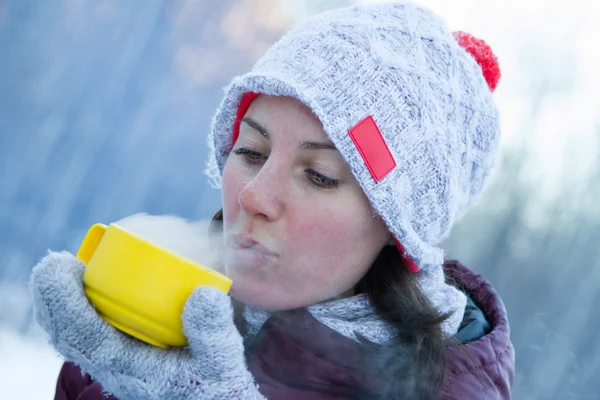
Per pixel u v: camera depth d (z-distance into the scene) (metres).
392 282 1.04
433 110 0.99
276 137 0.93
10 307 2.92
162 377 0.76
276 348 0.99
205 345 0.74
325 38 0.97
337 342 0.99
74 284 0.76
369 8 1.06
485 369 1.05
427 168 0.98
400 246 1.01
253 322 1.03
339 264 0.96
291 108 0.93
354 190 0.94
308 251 0.93
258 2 3.79
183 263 0.75
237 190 0.95
